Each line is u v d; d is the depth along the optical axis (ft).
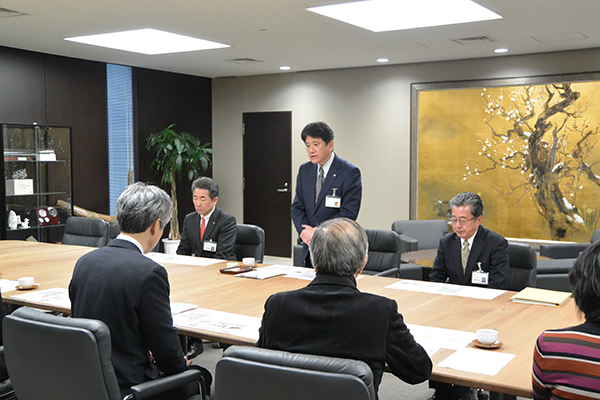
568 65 23.86
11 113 23.52
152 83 29.58
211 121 33.19
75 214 25.57
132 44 23.44
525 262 12.87
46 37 21.42
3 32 20.49
